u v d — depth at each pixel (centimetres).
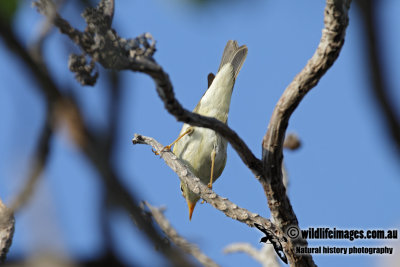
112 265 244
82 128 235
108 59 377
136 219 292
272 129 598
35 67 243
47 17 309
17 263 249
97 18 371
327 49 529
